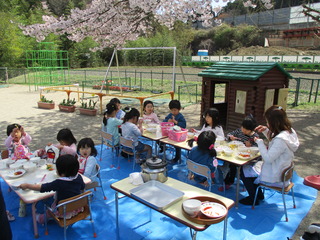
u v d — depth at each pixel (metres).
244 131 4.34
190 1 7.32
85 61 37.31
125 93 15.34
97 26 8.13
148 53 35.12
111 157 5.66
